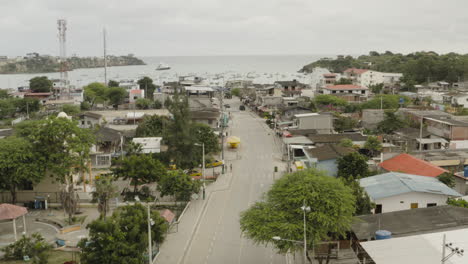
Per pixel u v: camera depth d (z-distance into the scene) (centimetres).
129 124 12300
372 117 11462
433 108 13312
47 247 4478
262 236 4031
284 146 9625
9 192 6456
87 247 3962
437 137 9150
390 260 3481
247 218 4362
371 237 4244
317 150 7744
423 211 4628
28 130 9012
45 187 6488
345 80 19738
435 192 5078
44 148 6100
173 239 5166
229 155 9444
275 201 4400
